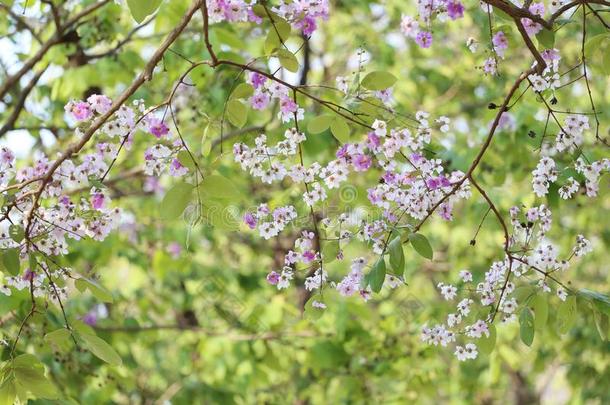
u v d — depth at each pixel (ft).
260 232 9.68
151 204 23.04
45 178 9.04
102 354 9.75
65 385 17.02
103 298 9.80
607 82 21.91
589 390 25.75
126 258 22.95
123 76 18.20
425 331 10.11
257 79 9.52
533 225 10.14
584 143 17.57
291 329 23.68
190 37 18.80
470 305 10.35
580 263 26.32
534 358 25.75
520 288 10.02
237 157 9.49
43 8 17.54
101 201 9.41
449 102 25.91
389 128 9.67
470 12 16.03
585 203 23.54
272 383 27.09
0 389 9.56
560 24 9.89
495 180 19.39
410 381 23.38
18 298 13.84
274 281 9.93
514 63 22.80
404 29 10.43
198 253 26.61
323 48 27.07
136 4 8.14
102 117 9.07
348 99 9.54
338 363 23.61
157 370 26.78
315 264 10.05
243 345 23.62
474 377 25.79
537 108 18.17
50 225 9.40
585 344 25.34
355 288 9.79
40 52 16.16
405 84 24.88
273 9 9.47
